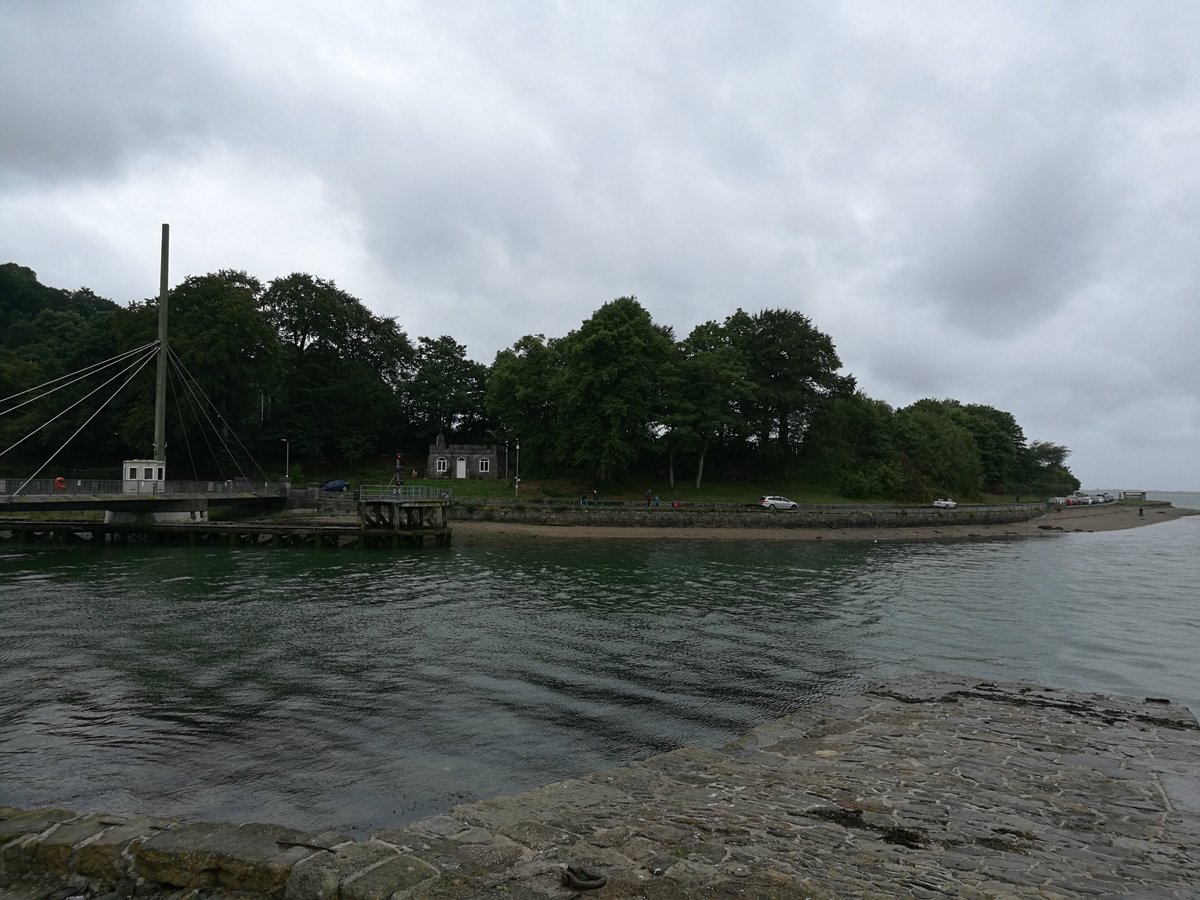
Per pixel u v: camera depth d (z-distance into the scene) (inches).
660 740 496.7
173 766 431.5
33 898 234.8
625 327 2694.4
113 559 1459.2
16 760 437.1
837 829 303.4
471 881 223.3
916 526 2918.3
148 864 241.4
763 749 457.7
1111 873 269.1
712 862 247.8
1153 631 935.0
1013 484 5388.8
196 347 2583.7
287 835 259.1
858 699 586.9
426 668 666.8
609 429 2733.8
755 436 3454.7
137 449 2795.3
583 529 2343.8
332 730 499.5
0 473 2706.7
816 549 2021.4
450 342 4028.1
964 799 358.6
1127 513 4562.0
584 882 218.8
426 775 425.4
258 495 2273.6
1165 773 408.2
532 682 631.2
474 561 1528.1
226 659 682.2
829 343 3331.7
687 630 867.4
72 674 622.5
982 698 589.6
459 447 3358.8
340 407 3376.0
